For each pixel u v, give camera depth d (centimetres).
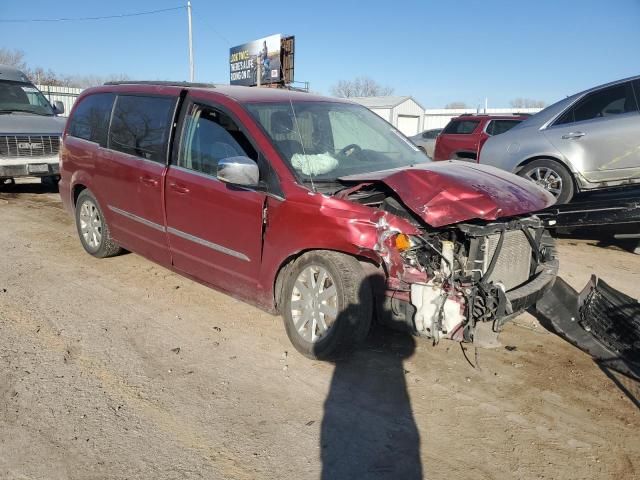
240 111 438
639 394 368
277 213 397
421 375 386
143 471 282
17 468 281
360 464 293
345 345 378
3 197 1043
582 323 424
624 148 706
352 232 358
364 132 500
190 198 461
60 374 372
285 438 313
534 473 289
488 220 372
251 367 391
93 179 587
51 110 1223
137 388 359
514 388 373
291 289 403
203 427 320
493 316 354
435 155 1398
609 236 792
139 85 554
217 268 455
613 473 291
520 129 817
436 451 305
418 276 354
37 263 607
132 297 515
